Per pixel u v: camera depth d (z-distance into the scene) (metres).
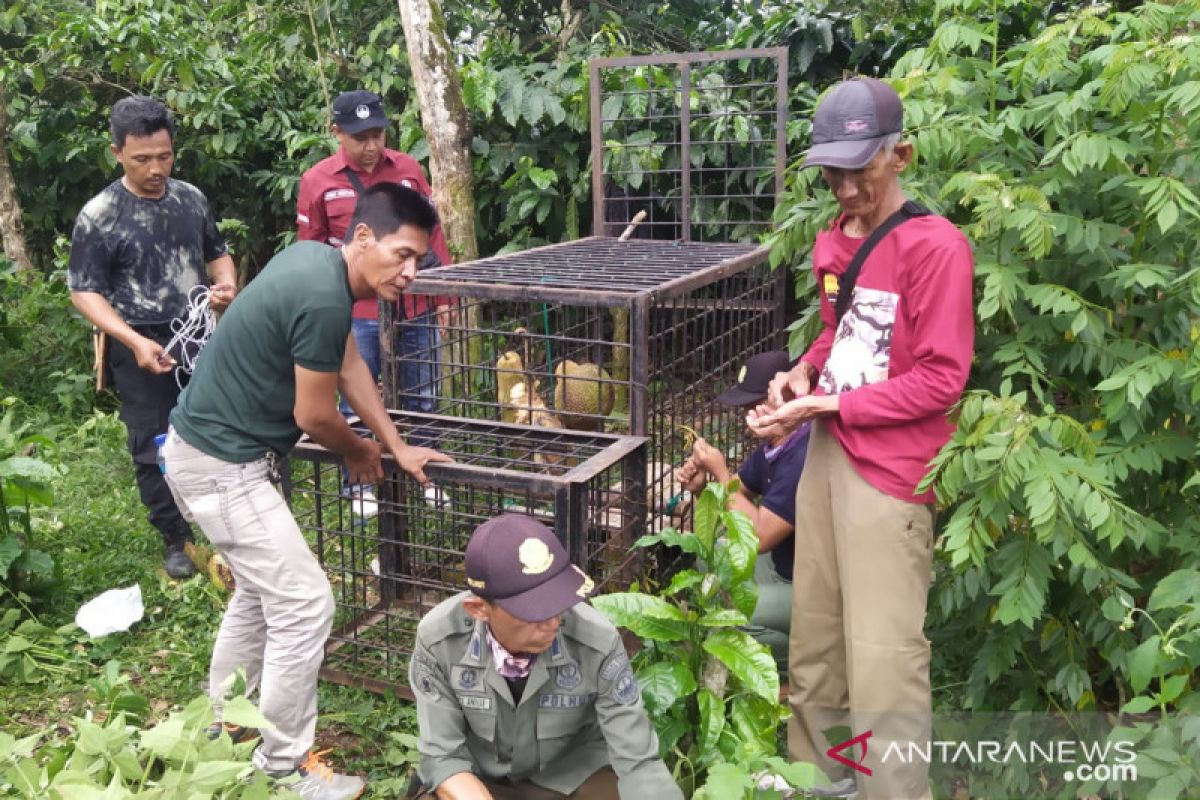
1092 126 2.84
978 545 2.52
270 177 7.54
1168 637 2.47
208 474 2.81
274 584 2.85
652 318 3.54
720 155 6.00
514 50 6.74
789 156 5.94
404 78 7.32
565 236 6.72
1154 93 2.76
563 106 6.34
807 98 5.90
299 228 5.03
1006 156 3.03
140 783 2.39
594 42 7.47
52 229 8.12
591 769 2.55
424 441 3.54
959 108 3.07
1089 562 2.52
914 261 2.47
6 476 3.75
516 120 6.18
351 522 3.54
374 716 3.35
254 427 2.83
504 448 3.58
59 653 3.68
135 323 4.14
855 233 2.66
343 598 3.64
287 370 2.81
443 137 5.70
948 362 2.43
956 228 2.48
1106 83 2.64
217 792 2.43
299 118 7.54
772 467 3.24
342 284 2.74
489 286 3.61
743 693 2.80
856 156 2.38
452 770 2.38
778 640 3.36
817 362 2.97
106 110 7.90
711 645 2.71
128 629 3.90
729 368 4.30
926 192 2.99
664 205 6.03
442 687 2.43
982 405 2.51
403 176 5.04
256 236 8.06
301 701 2.88
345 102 4.77
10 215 7.14
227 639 3.04
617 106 6.10
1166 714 2.41
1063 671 2.75
